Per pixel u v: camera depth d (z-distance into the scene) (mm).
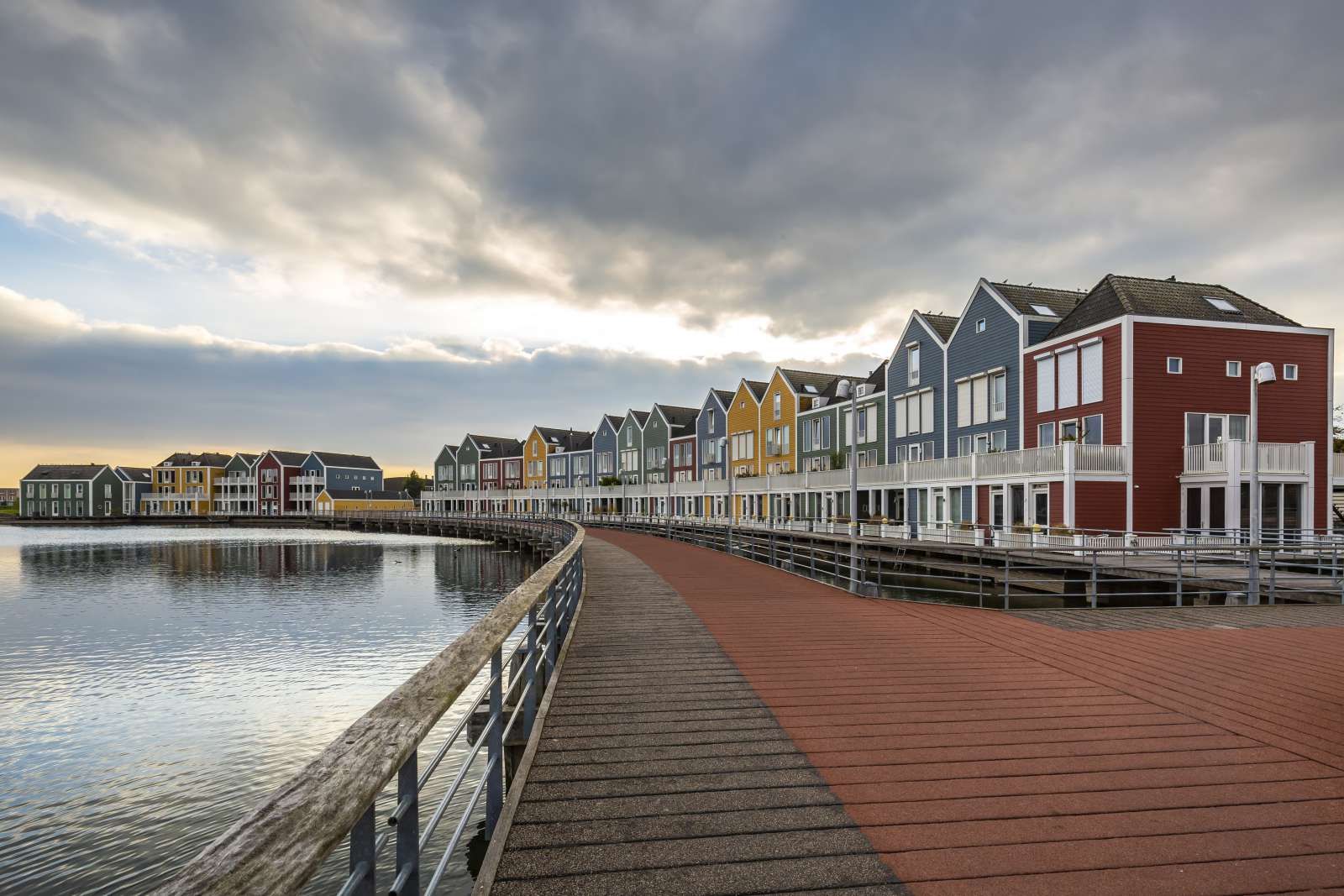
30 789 9945
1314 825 3842
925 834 3746
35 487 111875
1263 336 23750
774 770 4602
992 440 28500
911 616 10859
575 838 3707
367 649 18766
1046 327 27266
